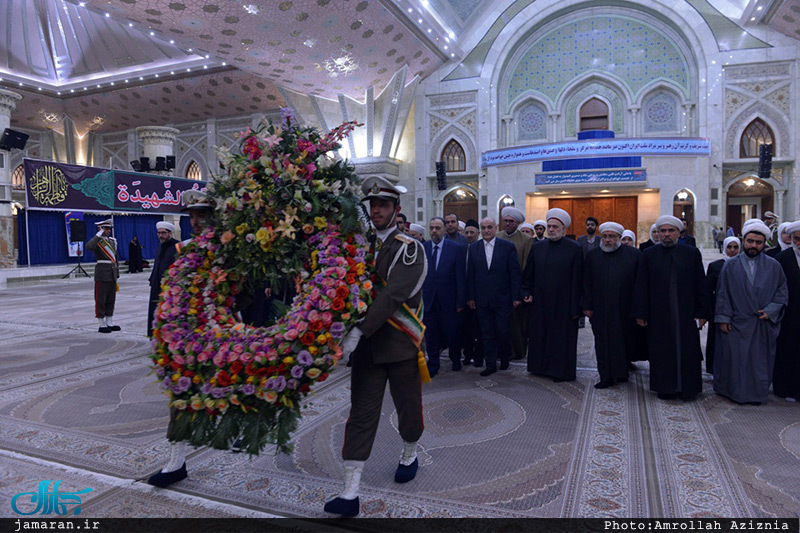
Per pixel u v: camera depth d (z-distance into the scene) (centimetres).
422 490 243
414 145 2172
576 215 1952
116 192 1555
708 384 427
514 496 236
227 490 242
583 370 475
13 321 764
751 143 1830
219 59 1697
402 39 1784
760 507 224
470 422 336
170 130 2106
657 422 334
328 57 1722
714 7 1828
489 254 460
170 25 1427
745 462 271
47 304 974
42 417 342
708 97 1836
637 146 1755
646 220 1873
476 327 490
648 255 396
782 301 363
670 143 1752
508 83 2106
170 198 1716
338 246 220
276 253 224
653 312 387
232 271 237
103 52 2241
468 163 2094
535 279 447
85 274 1574
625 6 1945
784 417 342
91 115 2530
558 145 1805
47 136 2633
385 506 227
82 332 668
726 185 1856
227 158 235
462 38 2066
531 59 2075
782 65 1773
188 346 218
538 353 443
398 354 232
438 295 460
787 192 1800
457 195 2134
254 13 1409
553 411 357
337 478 255
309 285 214
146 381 430
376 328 216
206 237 237
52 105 2459
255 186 222
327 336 205
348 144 2150
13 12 2136
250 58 1680
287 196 221
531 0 2012
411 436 247
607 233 413
